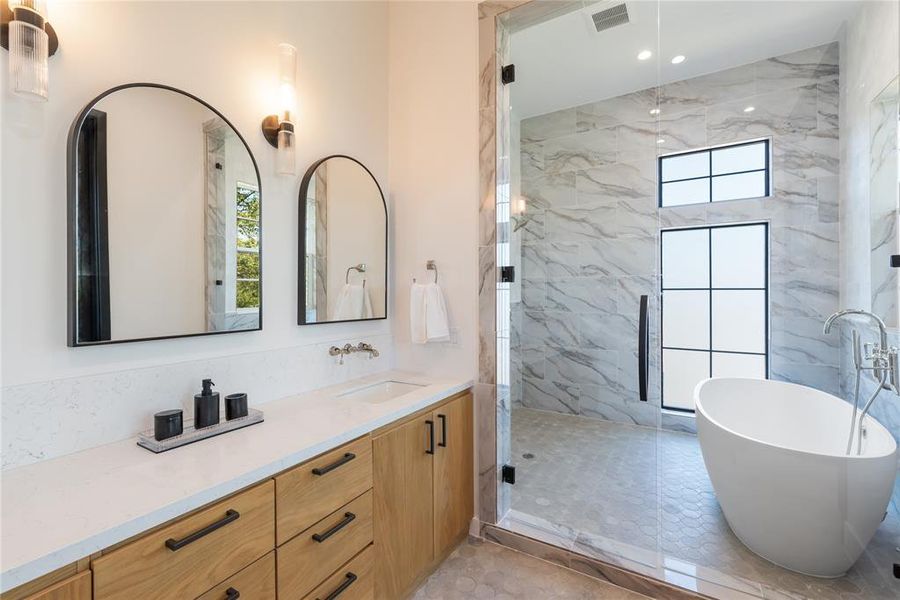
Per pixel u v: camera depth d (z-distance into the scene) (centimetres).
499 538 199
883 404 189
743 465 177
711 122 296
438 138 216
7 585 62
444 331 206
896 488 164
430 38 219
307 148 185
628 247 294
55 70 109
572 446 271
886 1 194
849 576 164
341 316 198
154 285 129
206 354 145
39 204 106
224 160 150
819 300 257
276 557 108
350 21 209
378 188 221
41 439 105
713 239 292
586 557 178
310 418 142
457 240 210
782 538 168
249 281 158
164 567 84
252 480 100
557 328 311
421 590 166
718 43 265
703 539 193
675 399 303
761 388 267
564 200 313
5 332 100
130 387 124
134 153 125
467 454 202
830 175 259
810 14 239
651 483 235
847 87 243
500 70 205
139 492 89
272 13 170
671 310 305
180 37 138
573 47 253
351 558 133
